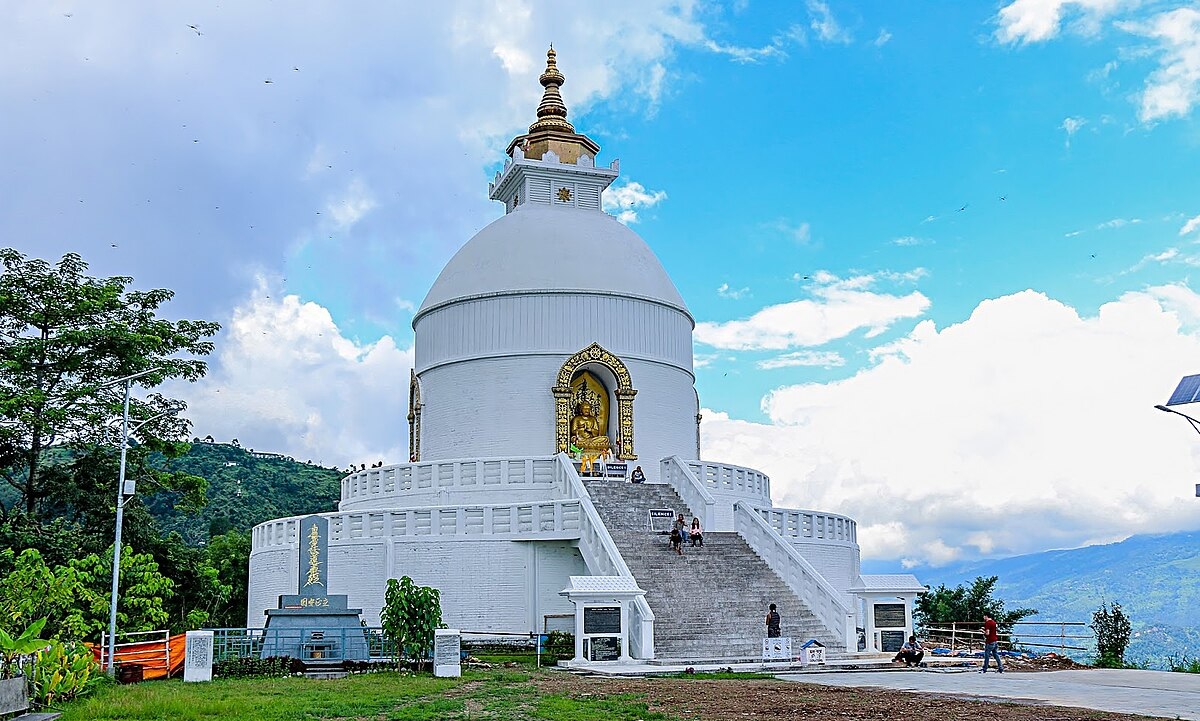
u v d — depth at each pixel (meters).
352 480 48.81
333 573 41.84
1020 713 20.41
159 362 47.03
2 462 45.81
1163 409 24.58
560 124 60.50
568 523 39.00
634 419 51.53
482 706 21.38
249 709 20.89
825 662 31.78
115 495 45.81
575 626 31.64
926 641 45.19
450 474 44.91
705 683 26.05
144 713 20.48
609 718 19.67
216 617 53.25
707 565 37.59
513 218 55.38
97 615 33.94
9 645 20.98
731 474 48.34
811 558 46.12
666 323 53.88
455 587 39.97
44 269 46.16
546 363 51.19
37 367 45.09
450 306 53.16
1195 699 23.19
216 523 88.94
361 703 21.66
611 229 55.84
